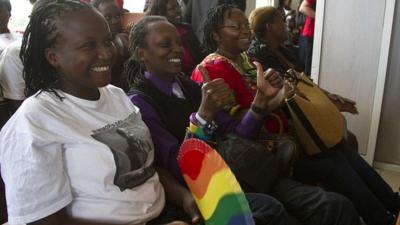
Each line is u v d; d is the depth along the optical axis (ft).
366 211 4.50
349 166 4.61
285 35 6.31
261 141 4.31
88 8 2.68
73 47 2.59
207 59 4.95
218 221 2.39
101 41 2.70
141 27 4.07
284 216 3.39
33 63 2.76
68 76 2.70
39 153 2.35
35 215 2.34
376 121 7.26
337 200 3.71
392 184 6.99
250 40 5.27
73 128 2.58
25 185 2.32
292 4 13.12
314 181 4.73
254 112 4.14
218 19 5.10
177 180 3.58
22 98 5.97
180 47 4.12
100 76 2.74
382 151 7.54
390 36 6.75
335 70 7.44
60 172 2.47
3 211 4.62
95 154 2.62
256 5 12.03
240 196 2.23
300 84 5.06
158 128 3.66
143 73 4.17
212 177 2.54
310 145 4.59
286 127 4.96
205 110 3.71
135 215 2.77
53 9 2.59
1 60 6.05
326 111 4.70
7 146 2.41
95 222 2.62
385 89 7.17
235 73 4.82
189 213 3.09
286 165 4.16
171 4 6.92
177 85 4.19
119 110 3.09
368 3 6.82
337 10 7.11
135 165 2.87
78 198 2.62
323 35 7.36
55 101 2.65
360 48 7.09
